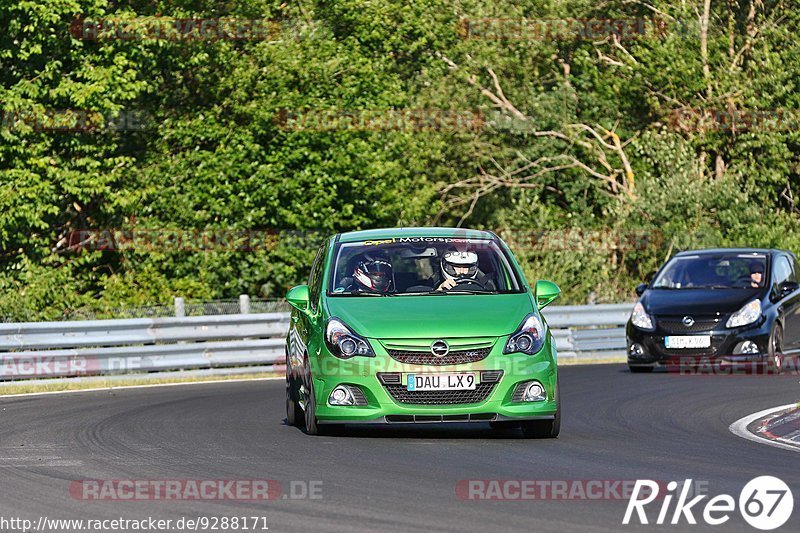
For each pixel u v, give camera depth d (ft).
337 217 338.95
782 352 216.54
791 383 193.06
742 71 413.59
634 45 436.35
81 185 312.50
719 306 213.05
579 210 442.91
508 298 128.47
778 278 223.92
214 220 332.60
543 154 445.78
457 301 127.54
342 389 123.34
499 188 447.83
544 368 124.57
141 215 333.42
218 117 336.90
